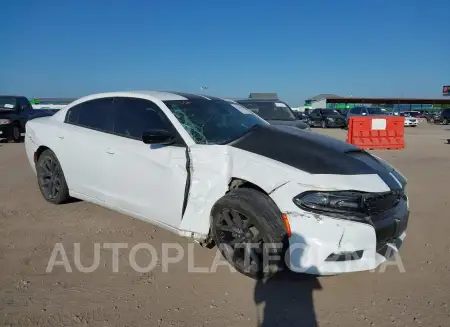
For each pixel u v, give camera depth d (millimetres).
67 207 5215
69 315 2859
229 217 3379
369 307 3072
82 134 4656
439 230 4758
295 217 3051
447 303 3146
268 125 4266
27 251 3887
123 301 3062
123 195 4191
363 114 26781
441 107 71938
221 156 3477
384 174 3424
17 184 6605
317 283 3404
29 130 5457
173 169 3703
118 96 4602
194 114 4113
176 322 2822
